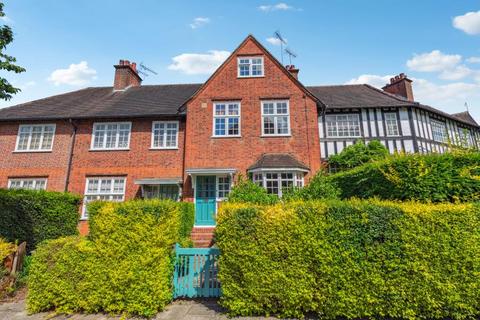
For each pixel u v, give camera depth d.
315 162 13.02
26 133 14.97
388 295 4.82
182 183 13.55
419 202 5.56
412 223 4.96
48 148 14.70
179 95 17.20
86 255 5.52
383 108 17.80
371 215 5.06
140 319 5.12
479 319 4.74
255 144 13.40
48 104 16.62
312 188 8.43
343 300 4.83
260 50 14.77
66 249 5.60
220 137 13.58
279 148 13.30
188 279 6.09
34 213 8.98
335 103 18.41
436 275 4.77
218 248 5.90
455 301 4.69
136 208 5.62
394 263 4.83
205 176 13.40
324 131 17.80
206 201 13.09
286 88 14.13
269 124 13.73
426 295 4.72
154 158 14.22
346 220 5.07
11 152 14.61
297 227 5.13
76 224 10.14
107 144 14.66
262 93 14.09
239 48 14.80
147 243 5.44
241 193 9.05
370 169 7.44
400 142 17.17
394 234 4.95
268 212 5.32
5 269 6.66
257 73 14.52
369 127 17.59
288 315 5.00
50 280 5.48
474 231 4.92
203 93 14.27
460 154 6.25
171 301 5.85
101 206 5.73
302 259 5.04
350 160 15.98
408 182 6.20
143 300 5.23
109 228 5.52
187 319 5.05
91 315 5.31
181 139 14.45
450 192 5.84
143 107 15.50
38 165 14.40
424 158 6.29
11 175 14.27
